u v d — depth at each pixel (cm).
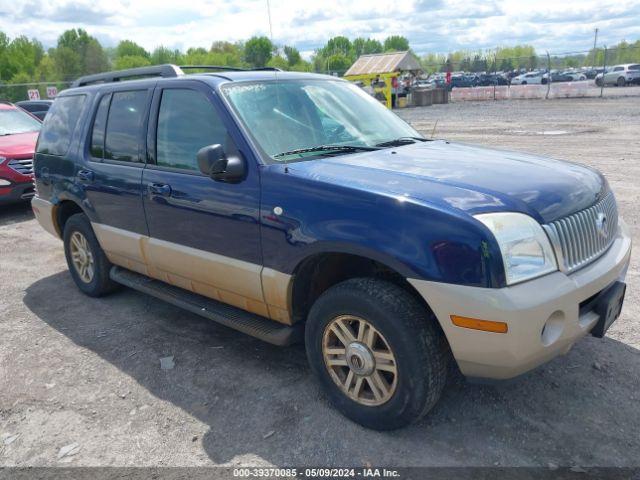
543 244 275
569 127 1730
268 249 337
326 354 325
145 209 423
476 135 1670
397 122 452
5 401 371
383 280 304
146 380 387
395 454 296
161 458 306
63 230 568
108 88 483
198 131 385
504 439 302
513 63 4775
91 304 531
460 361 279
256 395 359
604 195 338
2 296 570
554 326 275
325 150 372
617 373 357
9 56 8575
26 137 1005
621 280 325
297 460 297
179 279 417
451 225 267
